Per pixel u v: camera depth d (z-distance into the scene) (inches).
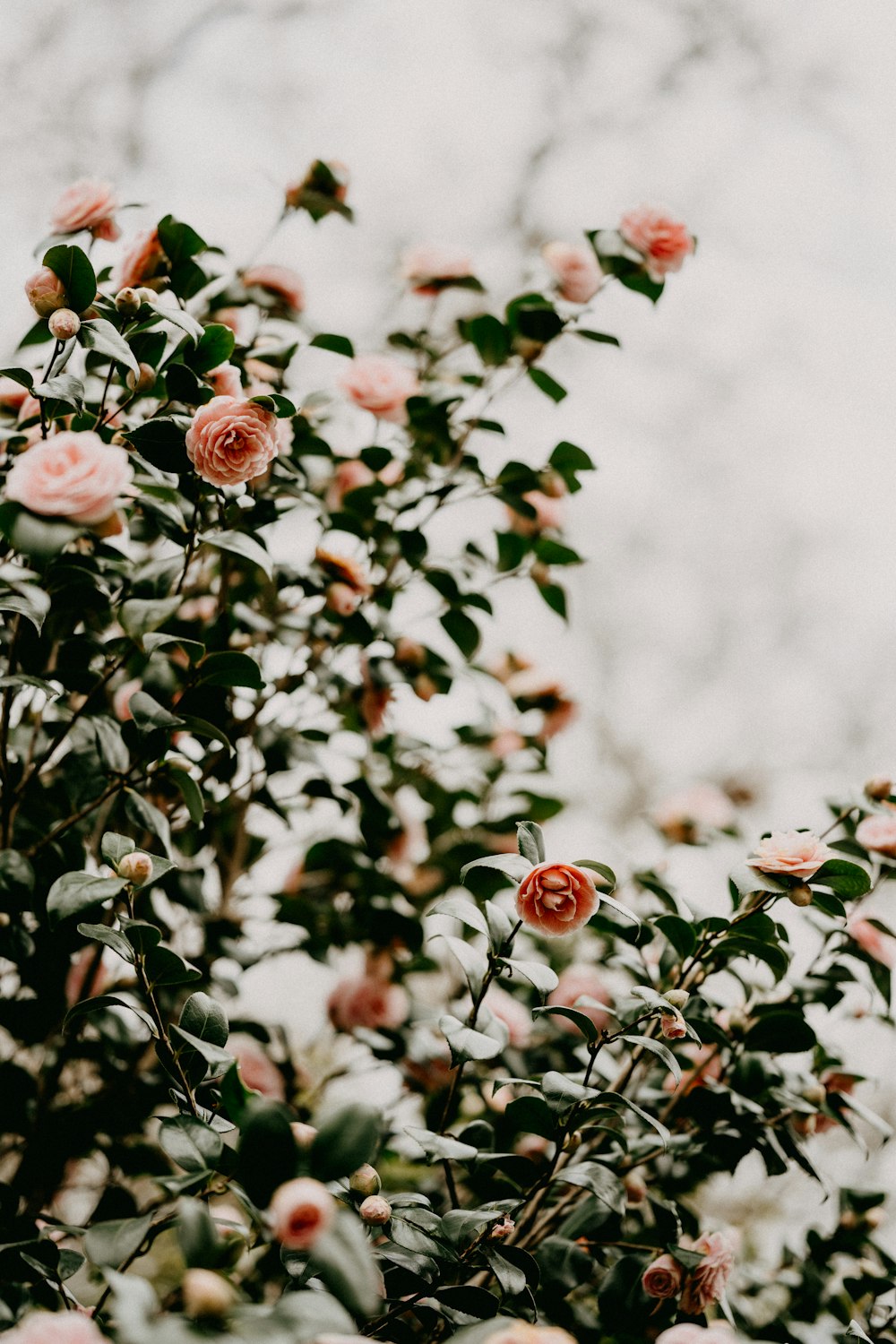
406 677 87.9
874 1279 80.9
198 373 76.1
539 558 90.8
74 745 80.5
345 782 87.3
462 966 72.1
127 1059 83.5
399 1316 72.6
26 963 79.7
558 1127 72.0
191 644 75.0
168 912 86.7
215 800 85.4
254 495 81.2
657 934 79.8
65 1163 82.5
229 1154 68.2
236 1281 78.0
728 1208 107.0
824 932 79.0
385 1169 90.2
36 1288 69.7
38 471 71.4
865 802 80.0
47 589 76.1
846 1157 114.3
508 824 94.4
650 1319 75.5
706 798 92.7
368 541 86.6
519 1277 70.2
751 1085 77.9
